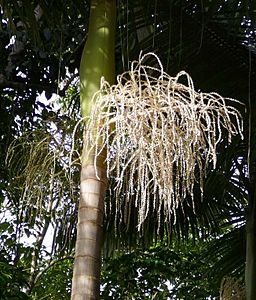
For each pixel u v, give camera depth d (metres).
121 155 1.97
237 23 3.45
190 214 4.82
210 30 3.56
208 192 4.54
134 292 6.01
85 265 2.02
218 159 3.82
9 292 4.36
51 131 2.65
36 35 3.15
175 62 3.53
